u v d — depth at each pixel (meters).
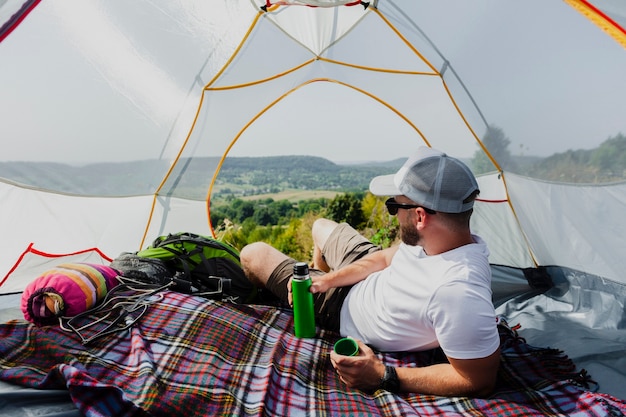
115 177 3.36
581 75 2.11
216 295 2.51
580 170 2.41
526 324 2.69
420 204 1.73
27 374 1.66
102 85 2.99
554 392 1.75
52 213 3.20
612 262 2.54
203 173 3.85
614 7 1.73
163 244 2.72
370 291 2.09
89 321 2.00
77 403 1.50
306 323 2.18
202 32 3.14
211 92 3.54
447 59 3.22
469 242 1.78
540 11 2.12
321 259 2.88
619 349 2.28
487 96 3.03
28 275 3.07
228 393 1.66
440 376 1.71
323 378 1.90
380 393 1.74
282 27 3.47
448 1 2.65
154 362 1.78
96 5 2.76
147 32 2.99
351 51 3.72
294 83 3.94
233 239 7.87
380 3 3.19
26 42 2.65
